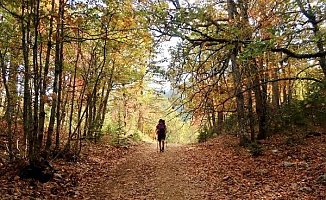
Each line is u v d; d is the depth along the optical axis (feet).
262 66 39.91
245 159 42.57
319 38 26.22
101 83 57.47
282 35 24.18
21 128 53.01
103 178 35.37
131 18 31.81
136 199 27.50
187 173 38.27
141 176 36.99
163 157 51.62
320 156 36.83
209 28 31.78
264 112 52.95
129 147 64.80
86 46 46.37
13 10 31.83
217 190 30.01
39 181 28.58
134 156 53.01
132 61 53.42
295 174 32.04
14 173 28.07
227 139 66.28
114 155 52.16
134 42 39.81
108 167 41.75
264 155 42.52
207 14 29.14
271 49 25.07
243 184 31.07
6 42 32.83
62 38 31.91
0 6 29.73
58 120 40.93
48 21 33.30
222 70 33.35
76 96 57.47
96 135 61.41
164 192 30.04
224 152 50.78
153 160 48.42
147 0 30.81
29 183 27.20
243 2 42.27
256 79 44.09
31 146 29.40
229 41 26.53
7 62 38.73
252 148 44.42
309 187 27.22
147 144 77.61
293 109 45.55
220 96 41.65
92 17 31.78
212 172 37.91
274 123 49.57
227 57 31.96
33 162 28.96
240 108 48.73
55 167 35.29
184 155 53.57
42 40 32.30
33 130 29.71
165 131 59.47
